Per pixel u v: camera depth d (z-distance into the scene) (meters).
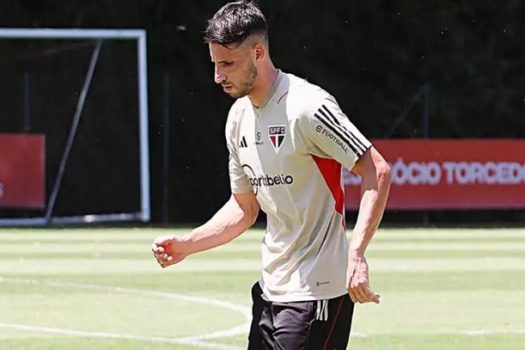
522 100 75.44
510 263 42.28
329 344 14.16
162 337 24.86
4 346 23.56
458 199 63.91
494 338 25.08
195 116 70.69
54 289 33.66
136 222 66.81
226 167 70.31
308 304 14.07
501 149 64.06
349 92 74.38
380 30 74.94
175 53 72.06
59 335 25.11
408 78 74.69
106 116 66.31
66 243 50.62
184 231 58.56
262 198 14.45
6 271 38.78
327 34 74.50
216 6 73.19
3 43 64.69
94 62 65.50
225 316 28.09
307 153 14.00
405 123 73.19
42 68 65.00
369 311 29.23
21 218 62.59
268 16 74.31
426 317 28.25
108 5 72.81
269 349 14.35
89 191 65.62
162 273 38.28
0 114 64.38
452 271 39.41
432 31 75.06
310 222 14.18
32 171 61.38
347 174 62.97
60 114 65.00
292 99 13.96
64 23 72.81
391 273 38.59
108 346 23.66
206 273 38.31
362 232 13.55
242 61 13.88
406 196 63.62
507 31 76.12
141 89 65.50
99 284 35.03
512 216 68.50
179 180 69.75
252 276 37.38
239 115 14.51
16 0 72.50
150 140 69.88
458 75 74.88
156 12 72.69
